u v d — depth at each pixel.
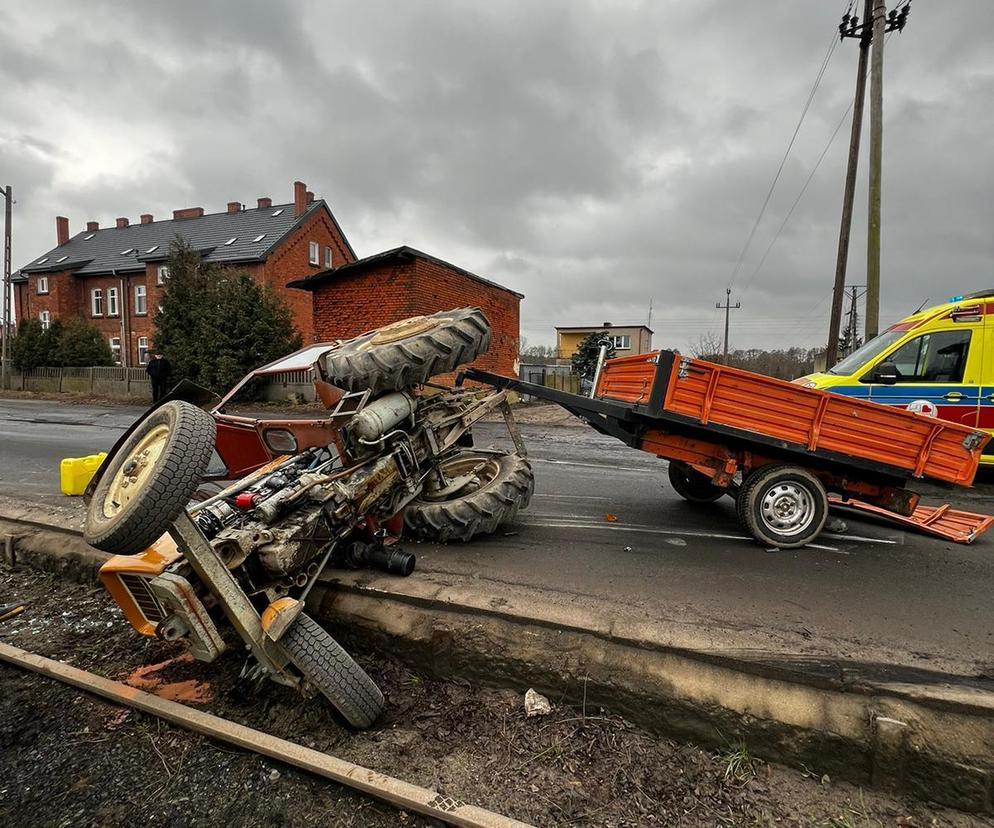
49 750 2.79
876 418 4.83
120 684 3.17
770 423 4.82
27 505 6.00
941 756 2.43
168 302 21.50
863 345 9.01
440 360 4.41
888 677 2.76
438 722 2.94
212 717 2.87
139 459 2.80
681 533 5.35
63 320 35.72
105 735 2.88
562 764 2.63
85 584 4.62
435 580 3.88
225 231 34.66
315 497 3.40
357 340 4.84
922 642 3.16
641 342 55.41
